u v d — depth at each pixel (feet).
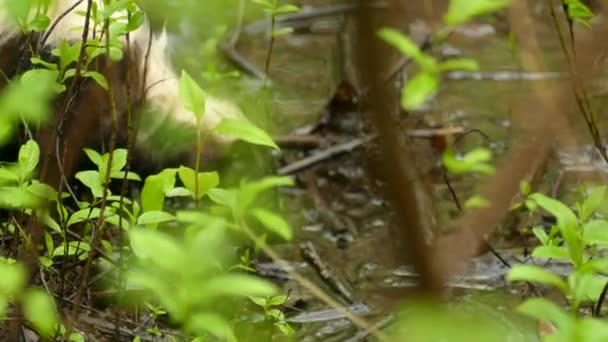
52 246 18.38
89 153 17.49
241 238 24.32
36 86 13.32
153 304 20.86
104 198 17.02
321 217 27.04
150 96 25.26
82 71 17.92
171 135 25.98
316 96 34.04
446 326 8.86
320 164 28.99
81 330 18.58
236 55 35.76
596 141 21.43
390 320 21.44
